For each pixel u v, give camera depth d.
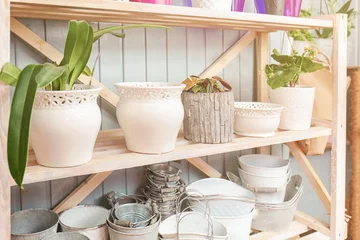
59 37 1.23
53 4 0.84
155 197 1.26
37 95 0.86
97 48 1.29
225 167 1.60
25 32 1.15
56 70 0.75
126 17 1.11
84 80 1.24
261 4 1.36
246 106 1.40
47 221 1.12
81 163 0.92
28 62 1.19
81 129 0.89
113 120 1.34
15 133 0.70
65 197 1.28
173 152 1.05
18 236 0.98
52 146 0.88
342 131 1.35
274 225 1.35
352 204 1.86
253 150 1.68
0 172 0.81
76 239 1.00
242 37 1.55
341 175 1.37
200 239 1.12
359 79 1.77
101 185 1.33
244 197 1.24
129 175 1.38
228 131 1.16
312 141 1.48
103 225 1.09
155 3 1.06
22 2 0.81
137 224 1.02
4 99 0.80
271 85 1.29
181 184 1.29
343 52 1.32
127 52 1.34
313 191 1.89
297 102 1.32
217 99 1.13
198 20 1.15
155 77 1.40
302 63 1.34
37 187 1.24
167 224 1.19
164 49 1.41
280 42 1.69
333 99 1.34
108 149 1.08
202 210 1.23
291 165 1.79
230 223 1.20
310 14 1.67
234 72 1.57
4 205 0.82
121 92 1.04
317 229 1.44
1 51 0.79
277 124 1.25
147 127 1.01
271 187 1.34
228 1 1.18
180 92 1.05
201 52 1.49
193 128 1.16
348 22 1.77
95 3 0.88
